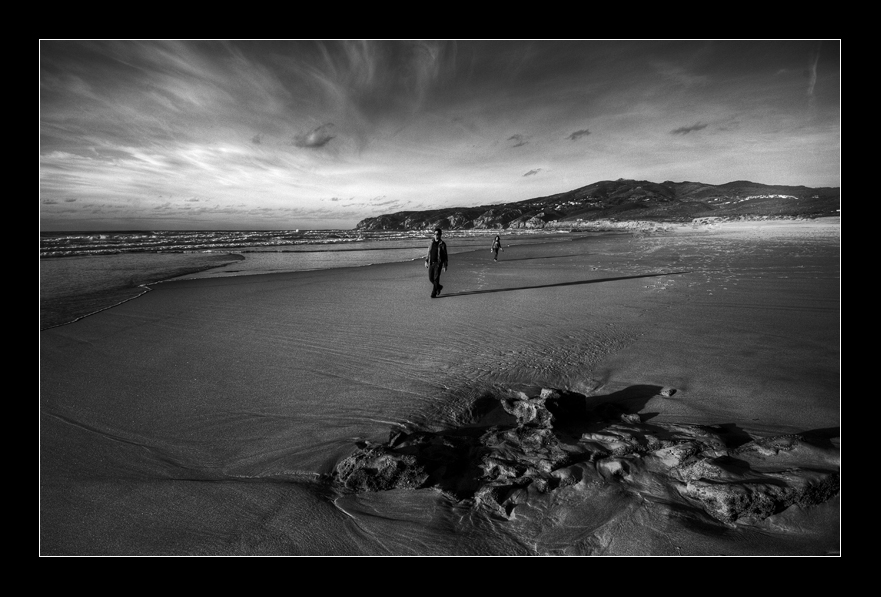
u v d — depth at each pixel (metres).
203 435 3.65
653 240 33.12
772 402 3.69
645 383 4.34
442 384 4.63
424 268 18.91
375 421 3.83
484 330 6.89
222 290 12.25
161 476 3.03
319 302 10.13
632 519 2.31
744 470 2.50
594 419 3.60
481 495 2.59
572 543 2.24
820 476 2.33
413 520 2.47
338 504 2.65
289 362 5.55
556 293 10.45
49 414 4.07
